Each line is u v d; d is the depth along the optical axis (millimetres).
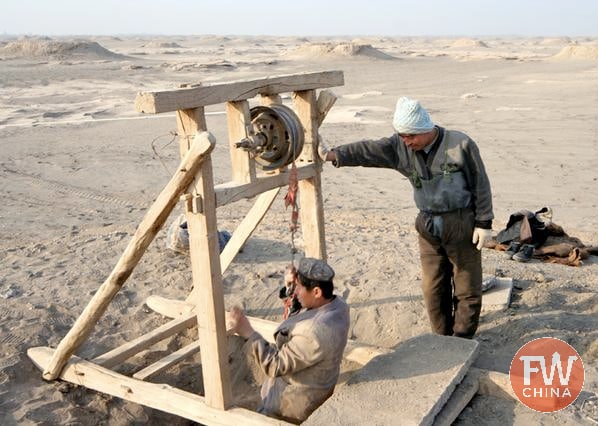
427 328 5727
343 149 4859
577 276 6973
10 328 5715
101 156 16812
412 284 6602
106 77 41656
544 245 7891
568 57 58688
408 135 4457
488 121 21062
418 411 3848
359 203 11914
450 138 4527
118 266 4367
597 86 30516
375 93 30969
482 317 5809
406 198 12383
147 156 16797
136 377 4832
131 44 131875
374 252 7805
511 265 7270
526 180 13539
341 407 3922
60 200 12539
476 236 4645
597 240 9258
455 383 4215
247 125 4168
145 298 6566
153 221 4102
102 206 12102
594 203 11664
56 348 5355
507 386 4367
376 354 4977
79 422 4625
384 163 4855
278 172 4594
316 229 5180
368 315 6027
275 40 187500
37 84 36531
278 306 6406
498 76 39562
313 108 4898
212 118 22922
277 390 4254
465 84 34531
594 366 4801
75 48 65438
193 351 5289
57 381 5035
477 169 4543
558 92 28766
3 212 11523
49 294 6586
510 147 16922
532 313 5828
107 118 23625
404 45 140250
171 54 82562
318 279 3980
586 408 4207
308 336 3939
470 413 4238
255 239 8383
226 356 4191
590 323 5586
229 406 4254
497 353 5207
